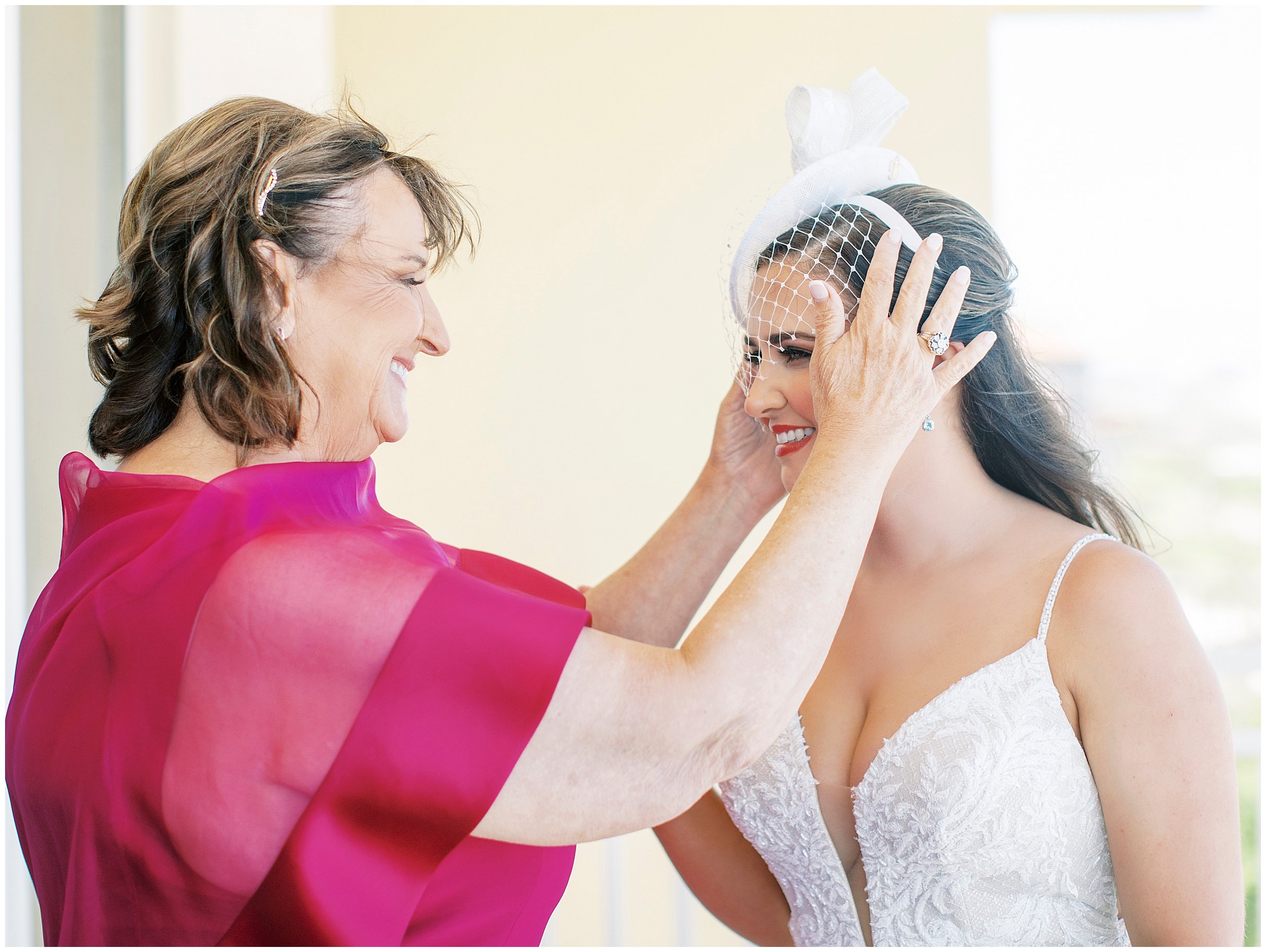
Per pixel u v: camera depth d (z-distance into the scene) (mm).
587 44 3121
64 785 864
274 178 927
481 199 3080
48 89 2025
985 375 1264
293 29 2387
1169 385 3268
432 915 936
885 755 1174
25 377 1974
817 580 893
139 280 956
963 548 1275
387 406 1028
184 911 840
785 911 1440
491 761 832
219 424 930
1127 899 1055
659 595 1467
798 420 1239
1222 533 3262
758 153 3133
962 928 1131
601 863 2961
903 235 1178
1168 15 3242
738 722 875
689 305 3105
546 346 3086
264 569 843
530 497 3066
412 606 840
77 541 960
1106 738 1075
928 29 3178
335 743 832
